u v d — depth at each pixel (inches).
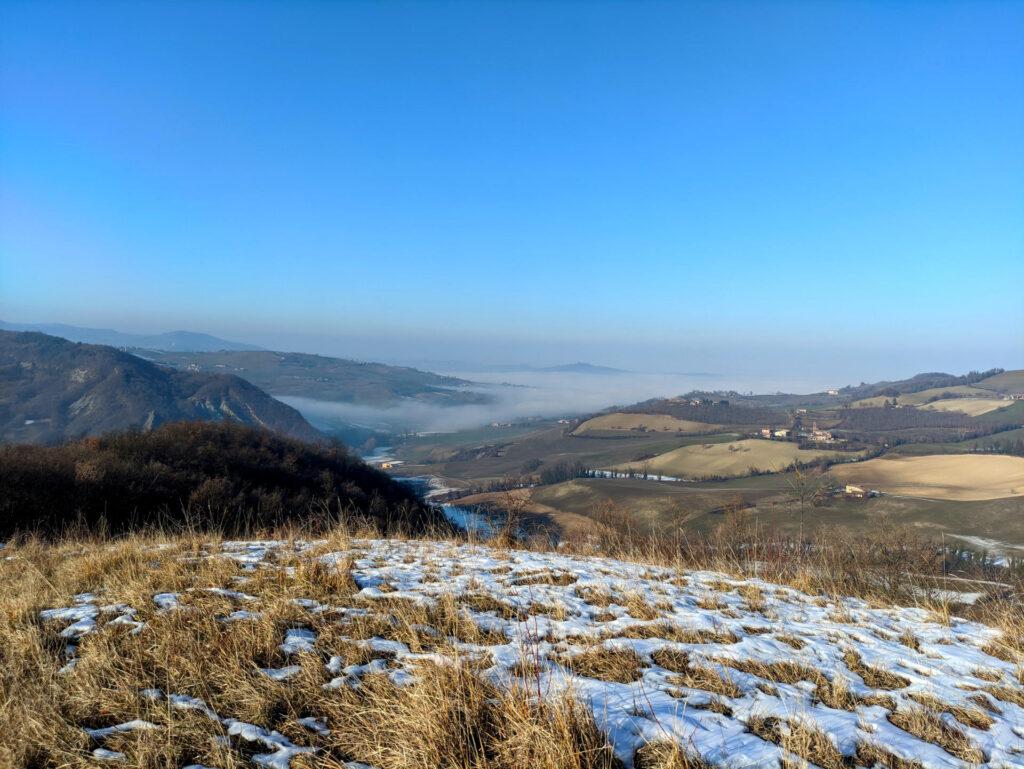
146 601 178.9
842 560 331.9
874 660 166.2
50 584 200.4
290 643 151.8
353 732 114.6
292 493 1011.3
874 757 114.2
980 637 202.1
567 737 102.6
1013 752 120.0
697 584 250.7
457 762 104.6
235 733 115.2
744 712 126.0
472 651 148.9
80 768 106.0
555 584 225.9
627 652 154.3
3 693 126.4
